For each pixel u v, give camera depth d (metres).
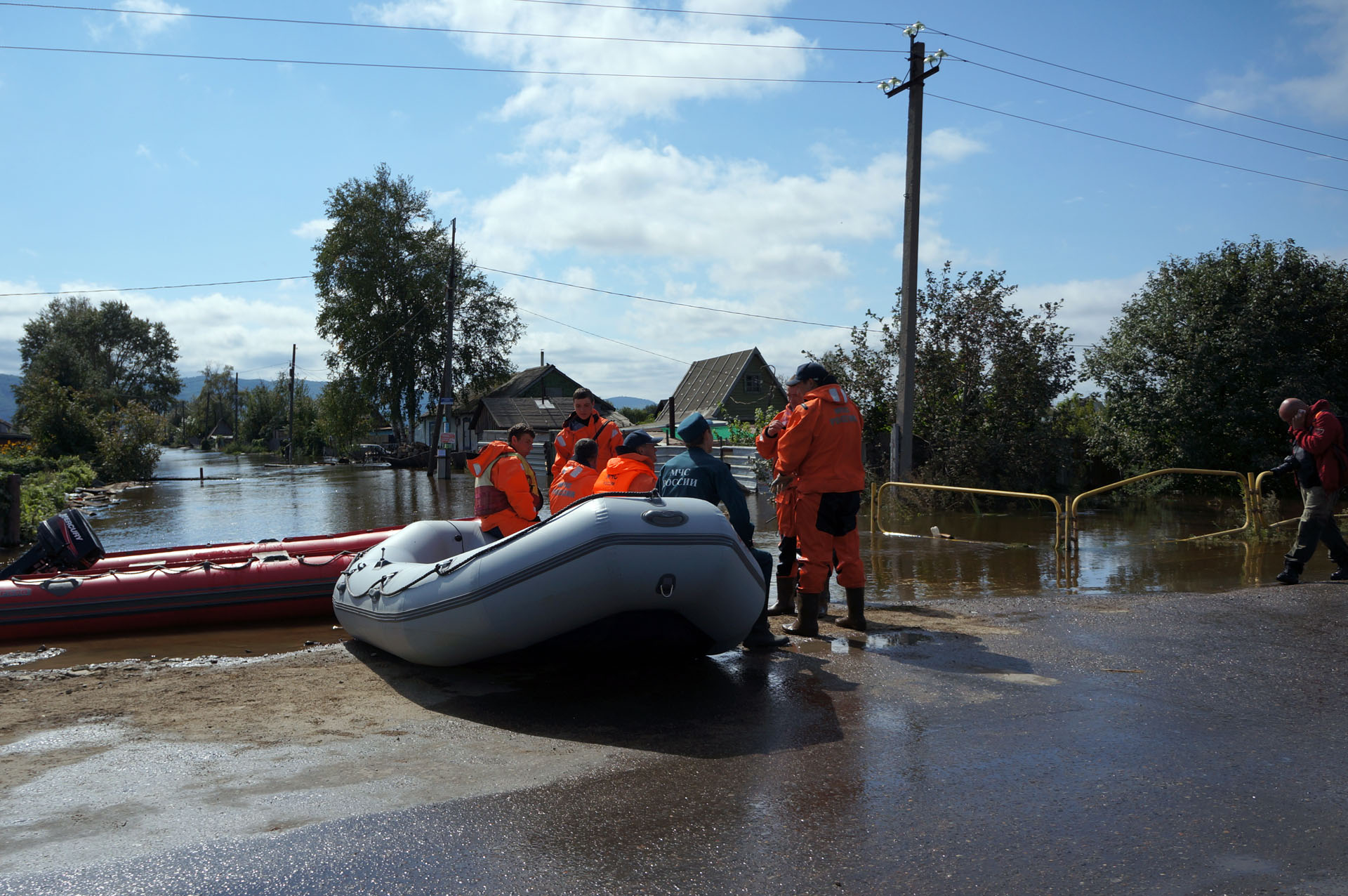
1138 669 4.77
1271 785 3.10
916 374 19.09
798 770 3.29
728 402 40.59
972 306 18.83
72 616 6.79
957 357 18.94
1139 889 2.35
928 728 3.79
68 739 3.89
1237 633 5.66
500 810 2.93
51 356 68.06
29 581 6.82
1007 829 2.74
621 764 3.40
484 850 2.62
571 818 2.86
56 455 35.47
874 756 3.44
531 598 4.30
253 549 8.43
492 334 53.25
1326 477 7.75
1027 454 18.14
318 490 27.16
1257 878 2.41
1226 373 18.91
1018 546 11.30
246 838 2.71
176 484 33.09
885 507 16.50
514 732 3.88
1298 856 2.54
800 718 3.98
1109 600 7.00
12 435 41.03
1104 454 21.34
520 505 5.93
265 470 46.88
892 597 7.78
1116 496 19.58
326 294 52.06
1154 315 20.09
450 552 6.24
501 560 4.41
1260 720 3.86
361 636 5.69
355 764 3.46
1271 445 18.78
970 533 13.02
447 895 2.35
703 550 4.36
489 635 4.47
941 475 18.02
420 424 70.50
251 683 4.96
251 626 7.27
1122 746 3.52
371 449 60.19
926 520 14.94
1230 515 15.42
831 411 5.74
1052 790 3.06
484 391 54.53
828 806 2.94
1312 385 18.36
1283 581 7.98
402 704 4.43
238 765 3.48
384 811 2.93
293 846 2.65
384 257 50.81
